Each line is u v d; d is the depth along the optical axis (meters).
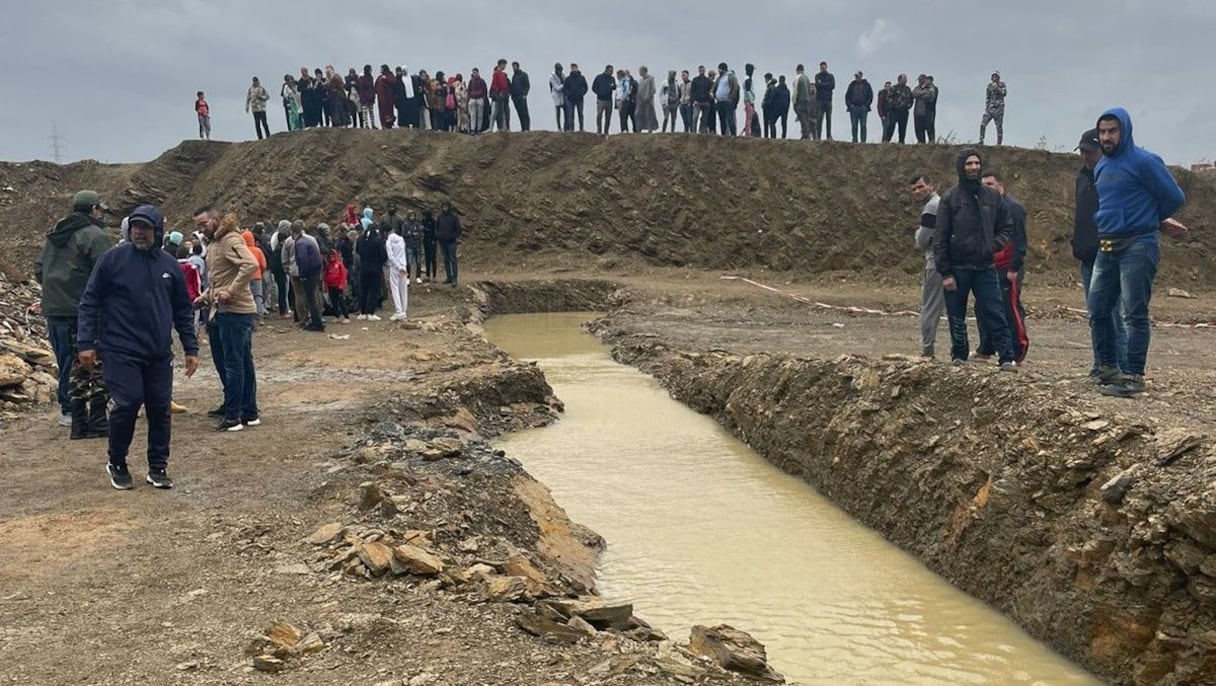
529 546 6.71
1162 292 24.69
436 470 7.52
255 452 8.06
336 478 7.08
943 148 30.84
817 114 32.34
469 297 24.20
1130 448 5.73
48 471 7.32
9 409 9.71
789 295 24.25
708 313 22.17
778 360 11.27
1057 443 6.29
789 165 31.19
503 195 31.38
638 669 3.94
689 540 7.77
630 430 11.83
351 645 4.16
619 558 7.31
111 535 5.81
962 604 6.52
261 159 32.25
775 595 6.60
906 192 30.06
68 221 8.58
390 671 3.90
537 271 29.62
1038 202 29.16
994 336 8.74
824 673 5.37
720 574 7.00
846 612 6.32
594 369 16.38
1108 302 7.42
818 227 29.91
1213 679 4.82
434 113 33.16
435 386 11.51
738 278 27.91
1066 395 6.87
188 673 3.89
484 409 11.88
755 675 4.29
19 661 4.01
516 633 4.34
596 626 4.59
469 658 4.04
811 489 9.38
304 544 5.66
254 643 4.08
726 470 10.03
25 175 34.19
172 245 13.20
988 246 8.58
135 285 6.63
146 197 33.16
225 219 8.87
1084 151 8.48
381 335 16.47
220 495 6.75
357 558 5.26
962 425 7.52
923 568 7.25
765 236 30.05
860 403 8.94
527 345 19.64
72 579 5.05
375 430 8.98
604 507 8.66
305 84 32.94
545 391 12.87
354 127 32.72
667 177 31.19
